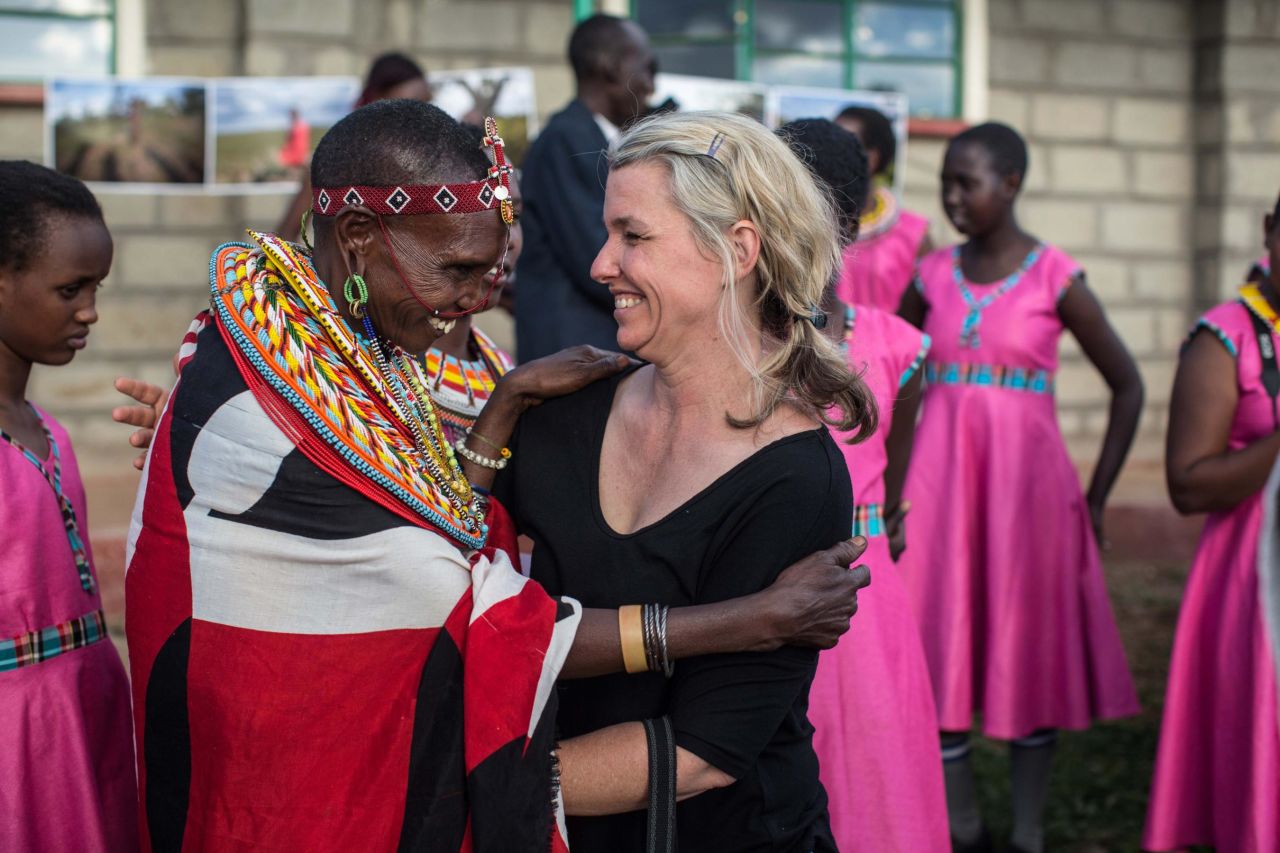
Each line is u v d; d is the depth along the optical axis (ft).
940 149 24.00
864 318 8.16
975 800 12.01
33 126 20.27
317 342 5.37
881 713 7.75
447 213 5.26
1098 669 12.04
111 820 7.20
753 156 5.37
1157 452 25.36
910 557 12.17
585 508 5.74
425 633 5.31
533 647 5.24
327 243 5.46
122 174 19.26
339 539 5.22
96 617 7.32
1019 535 11.85
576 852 5.71
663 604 5.48
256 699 5.20
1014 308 12.20
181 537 5.28
